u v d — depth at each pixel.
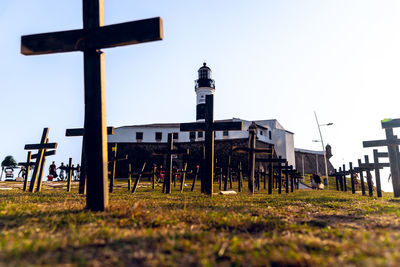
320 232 3.95
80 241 3.09
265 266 2.49
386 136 12.03
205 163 10.70
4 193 10.84
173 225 4.20
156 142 54.75
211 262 2.60
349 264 2.48
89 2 5.47
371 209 6.83
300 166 67.38
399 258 2.44
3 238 3.19
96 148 5.30
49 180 27.14
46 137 13.46
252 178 11.90
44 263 2.43
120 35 5.16
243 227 4.19
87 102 5.39
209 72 61.28
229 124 10.61
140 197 9.25
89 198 5.24
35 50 5.45
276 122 62.25
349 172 21.20
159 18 5.03
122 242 3.15
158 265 2.47
